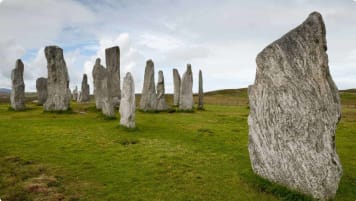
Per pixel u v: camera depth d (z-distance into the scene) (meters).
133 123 25.36
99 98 39.56
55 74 36.25
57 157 16.84
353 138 24.45
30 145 19.36
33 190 12.20
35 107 43.72
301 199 11.41
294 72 11.84
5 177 13.49
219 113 41.28
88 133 23.50
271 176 12.80
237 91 131.38
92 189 12.59
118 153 17.94
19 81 39.62
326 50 11.41
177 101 53.38
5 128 25.00
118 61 41.28
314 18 11.34
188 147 19.78
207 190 12.66
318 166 11.24
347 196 12.11
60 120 30.17
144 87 40.69
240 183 13.38
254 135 13.59
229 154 18.31
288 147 12.09
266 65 12.79
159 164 15.92
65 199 11.61
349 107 67.69
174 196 12.05
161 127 27.23
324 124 11.16
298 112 11.77
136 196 11.98
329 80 11.27
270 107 12.72
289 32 12.20
